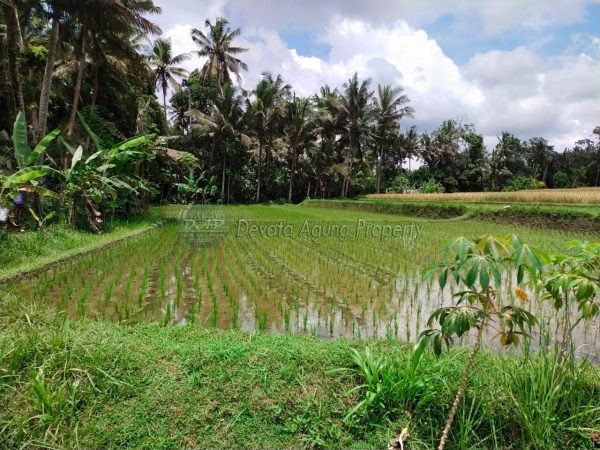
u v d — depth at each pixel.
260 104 35.50
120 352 3.47
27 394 2.98
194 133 35.31
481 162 52.47
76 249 9.50
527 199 22.94
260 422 3.01
